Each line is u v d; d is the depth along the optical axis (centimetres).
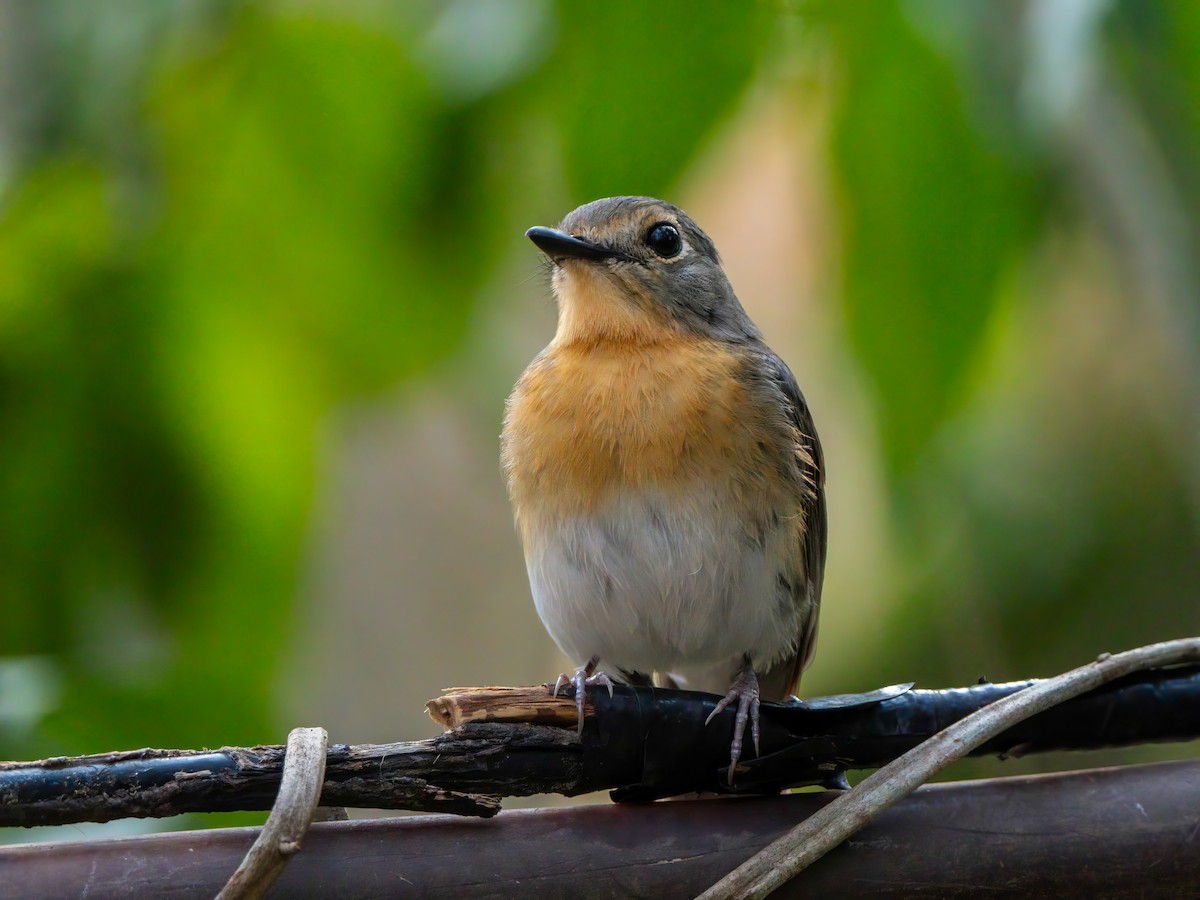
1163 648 494
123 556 777
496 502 1186
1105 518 1032
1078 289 976
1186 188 693
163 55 747
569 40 707
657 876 459
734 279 1212
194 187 751
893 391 692
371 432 1139
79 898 430
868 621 1112
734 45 698
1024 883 467
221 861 441
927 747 464
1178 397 949
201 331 762
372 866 449
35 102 762
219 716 756
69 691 744
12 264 746
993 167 675
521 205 760
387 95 738
